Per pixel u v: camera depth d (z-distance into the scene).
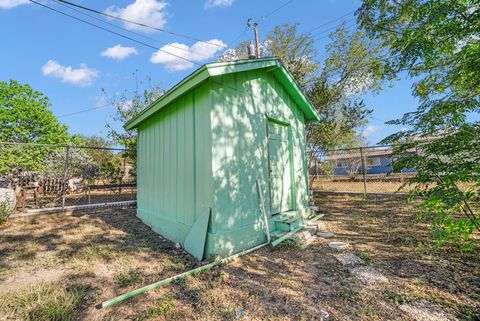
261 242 3.82
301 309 2.03
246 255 3.31
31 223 5.38
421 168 2.55
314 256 3.25
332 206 6.92
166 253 3.49
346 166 17.53
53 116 13.55
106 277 2.69
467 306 1.98
